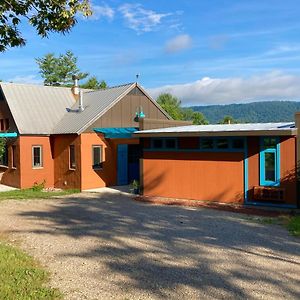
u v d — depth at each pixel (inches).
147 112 986.7
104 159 872.3
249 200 587.2
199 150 636.1
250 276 262.4
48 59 2047.2
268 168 569.9
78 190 824.3
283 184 555.2
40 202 647.8
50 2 300.4
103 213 528.1
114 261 295.4
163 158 678.5
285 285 246.2
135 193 756.0
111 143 886.4
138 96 966.4
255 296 228.1
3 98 975.0
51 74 2054.6
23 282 242.8
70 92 1067.9
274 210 548.4
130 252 321.4
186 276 261.9
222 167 612.4
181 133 623.8
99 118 872.3
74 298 222.4
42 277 254.8
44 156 916.0
